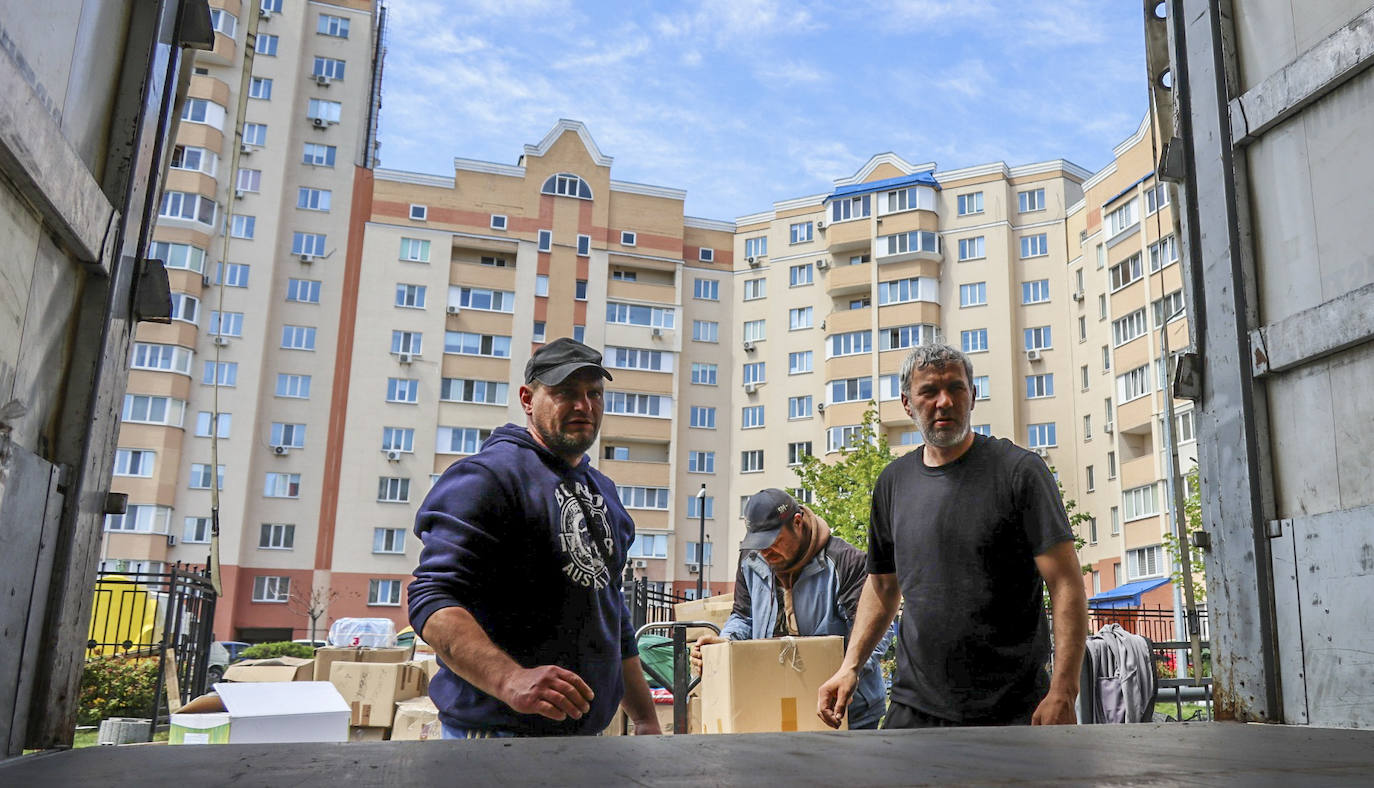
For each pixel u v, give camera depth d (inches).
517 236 1764.3
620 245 1836.9
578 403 101.2
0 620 58.8
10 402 58.8
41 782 42.8
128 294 76.2
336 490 1563.7
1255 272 97.8
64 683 66.8
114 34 75.3
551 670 84.2
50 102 64.1
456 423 1644.9
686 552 1752.0
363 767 48.0
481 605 93.7
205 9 85.3
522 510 96.1
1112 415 1494.8
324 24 1731.1
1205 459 98.9
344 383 1604.3
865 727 151.9
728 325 1876.2
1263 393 95.2
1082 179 1728.6
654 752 55.2
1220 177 100.1
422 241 1706.4
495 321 1711.4
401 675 236.7
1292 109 92.8
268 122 1633.9
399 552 1562.5
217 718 152.7
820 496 962.1
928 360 122.3
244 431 1514.5
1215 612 95.8
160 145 81.3
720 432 1819.6
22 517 61.6
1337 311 84.7
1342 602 82.1
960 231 1738.4
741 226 1924.2
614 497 110.0
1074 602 113.0
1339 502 85.0
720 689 145.3
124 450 1433.3
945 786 42.8
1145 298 1419.8
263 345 1555.1
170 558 1437.0
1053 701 109.5
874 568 134.3
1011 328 1659.7
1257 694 89.2
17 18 58.1
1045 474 117.3
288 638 1492.4
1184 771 48.4
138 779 43.7
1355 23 85.1
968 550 117.8
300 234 1640.0
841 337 1752.0
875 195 1779.0
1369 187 84.7
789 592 161.9
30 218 62.3
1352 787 42.5
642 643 181.9
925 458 128.1
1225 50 102.5
